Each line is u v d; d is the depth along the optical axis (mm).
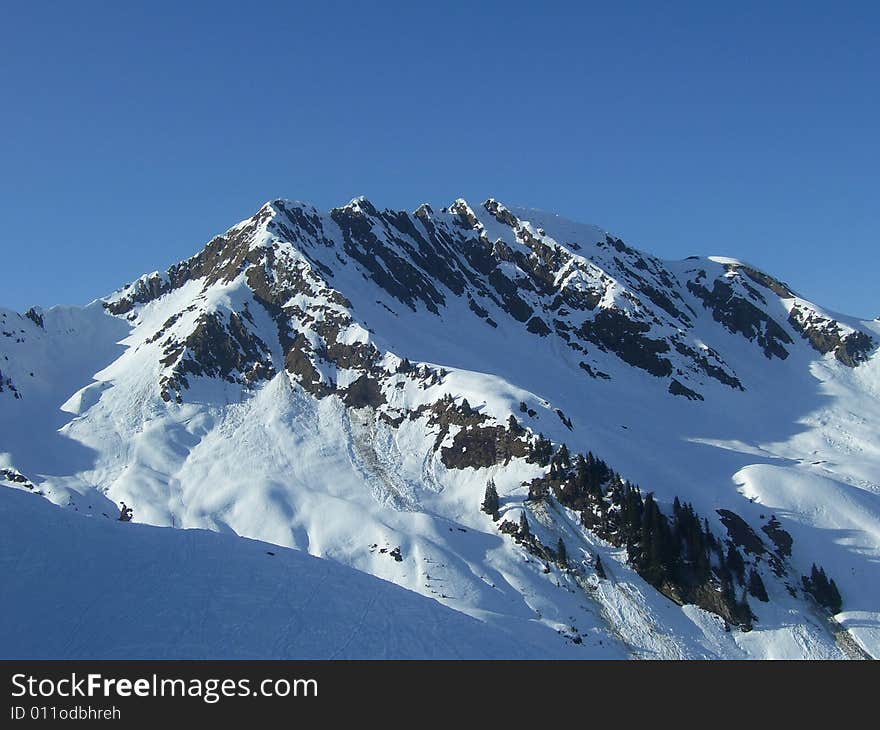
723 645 98438
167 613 56156
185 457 137500
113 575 59156
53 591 55469
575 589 103375
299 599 62688
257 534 114000
